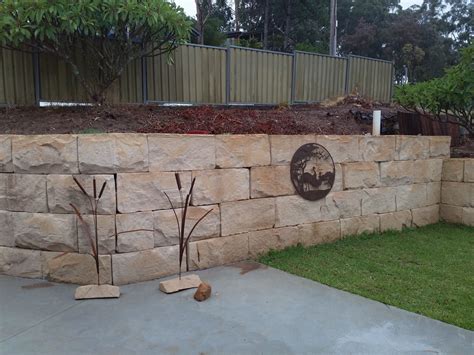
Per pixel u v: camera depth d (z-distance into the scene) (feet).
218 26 72.18
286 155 15.74
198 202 13.69
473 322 10.04
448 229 19.99
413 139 19.86
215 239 14.17
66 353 8.57
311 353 8.64
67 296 11.62
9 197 13.07
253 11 90.94
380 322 10.06
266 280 12.89
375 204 18.69
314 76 30.01
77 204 12.32
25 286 12.40
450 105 22.33
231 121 19.03
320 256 15.35
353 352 8.69
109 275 12.27
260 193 15.16
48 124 16.30
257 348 8.82
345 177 17.51
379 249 16.35
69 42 18.35
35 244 12.92
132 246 12.47
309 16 88.33
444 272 13.73
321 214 16.92
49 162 12.48
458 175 20.83
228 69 25.31
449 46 108.68
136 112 18.89
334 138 17.02
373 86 34.01
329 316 10.38
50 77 19.43
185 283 12.21
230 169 14.35
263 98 27.43
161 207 12.94
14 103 18.70
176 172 13.16
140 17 17.40
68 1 16.51
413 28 94.73
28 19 16.25
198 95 24.20
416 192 20.30
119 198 12.18
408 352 8.70
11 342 9.00
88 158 12.05
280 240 15.84
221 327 9.76
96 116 17.60
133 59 20.04
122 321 10.04
